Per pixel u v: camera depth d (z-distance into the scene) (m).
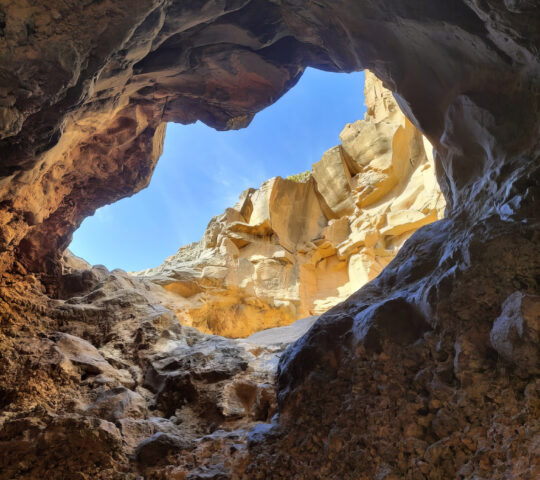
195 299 13.77
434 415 4.05
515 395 3.58
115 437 5.21
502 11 4.11
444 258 4.87
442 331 4.31
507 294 4.01
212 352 7.70
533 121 4.66
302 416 4.96
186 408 6.58
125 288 10.36
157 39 6.18
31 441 5.01
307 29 6.76
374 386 4.60
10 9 4.17
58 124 5.64
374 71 6.61
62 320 8.70
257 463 4.75
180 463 5.13
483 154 5.47
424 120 6.21
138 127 8.88
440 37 5.29
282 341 8.60
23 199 7.94
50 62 4.72
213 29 6.76
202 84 7.93
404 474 3.88
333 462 4.37
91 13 4.57
